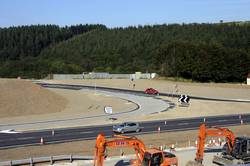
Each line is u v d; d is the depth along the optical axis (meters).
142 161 33.09
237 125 66.50
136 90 123.19
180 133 57.03
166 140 51.75
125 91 119.44
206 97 109.62
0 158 40.22
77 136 53.25
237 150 36.69
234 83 154.75
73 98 99.88
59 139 51.00
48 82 142.00
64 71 184.50
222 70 155.00
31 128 60.12
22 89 85.75
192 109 86.06
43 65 189.75
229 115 79.69
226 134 37.28
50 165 36.75
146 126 62.88
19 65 187.00
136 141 32.97
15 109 76.62
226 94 117.88
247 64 159.62
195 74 153.88
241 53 160.75
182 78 159.75
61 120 68.88
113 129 56.56
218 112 83.69
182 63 157.88
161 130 59.25
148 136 54.09
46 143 48.41
